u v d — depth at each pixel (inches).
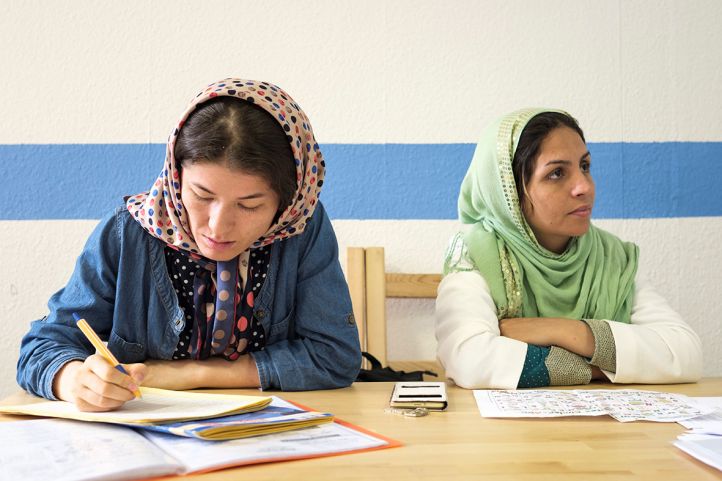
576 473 28.5
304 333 50.6
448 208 86.7
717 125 88.4
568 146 61.1
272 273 50.6
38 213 83.3
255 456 29.4
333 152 86.1
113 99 84.3
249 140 41.0
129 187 84.4
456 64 87.1
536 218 62.2
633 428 36.1
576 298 63.7
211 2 85.1
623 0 88.6
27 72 83.4
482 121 87.2
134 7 84.6
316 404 42.9
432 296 82.5
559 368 52.6
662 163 88.7
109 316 49.6
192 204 42.6
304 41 86.0
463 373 53.6
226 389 48.0
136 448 30.0
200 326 49.1
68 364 42.9
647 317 61.1
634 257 65.7
